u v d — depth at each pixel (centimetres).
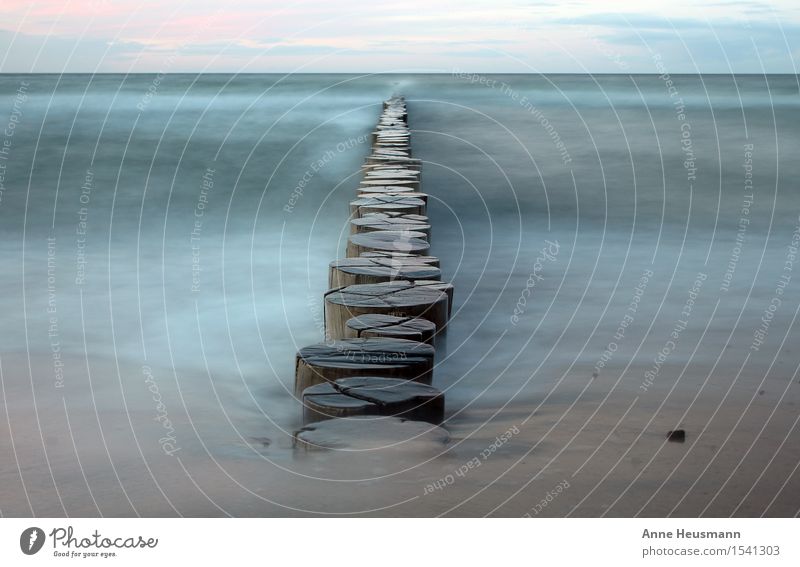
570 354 480
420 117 2177
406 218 680
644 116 2178
